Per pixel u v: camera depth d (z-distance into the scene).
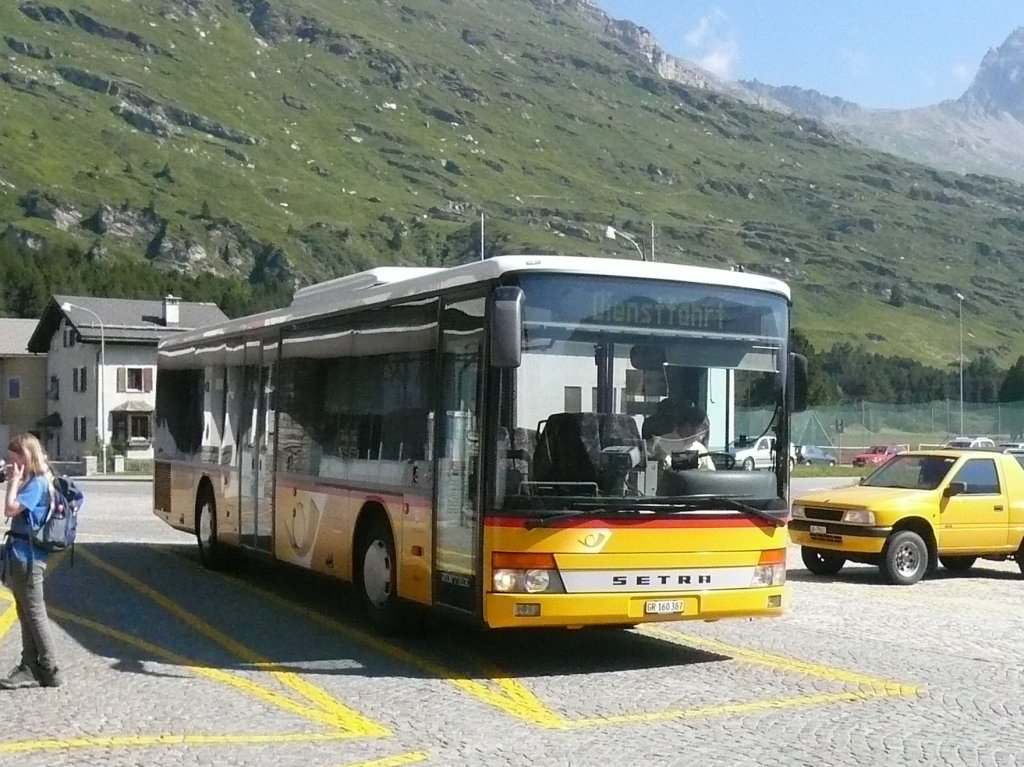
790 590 16.64
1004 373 171.62
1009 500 18.64
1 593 14.94
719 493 10.49
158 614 13.51
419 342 11.38
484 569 10.00
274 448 14.89
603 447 10.19
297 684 9.92
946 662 11.19
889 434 65.00
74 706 9.05
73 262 160.25
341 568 12.81
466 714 8.90
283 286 188.38
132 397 87.62
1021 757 7.86
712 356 10.70
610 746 8.01
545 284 10.21
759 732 8.44
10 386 97.12
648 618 10.17
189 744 7.98
